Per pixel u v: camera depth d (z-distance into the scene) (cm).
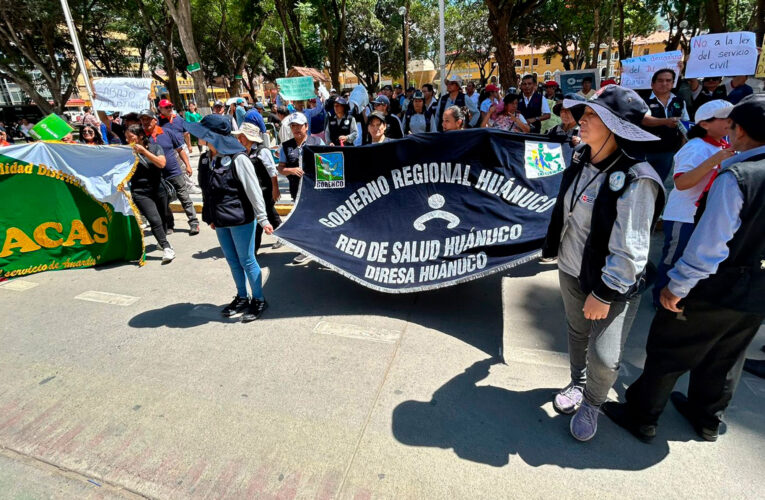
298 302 418
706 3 1511
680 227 325
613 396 270
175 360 329
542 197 371
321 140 693
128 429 260
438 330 356
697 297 197
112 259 549
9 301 447
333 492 212
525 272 448
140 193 529
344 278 470
